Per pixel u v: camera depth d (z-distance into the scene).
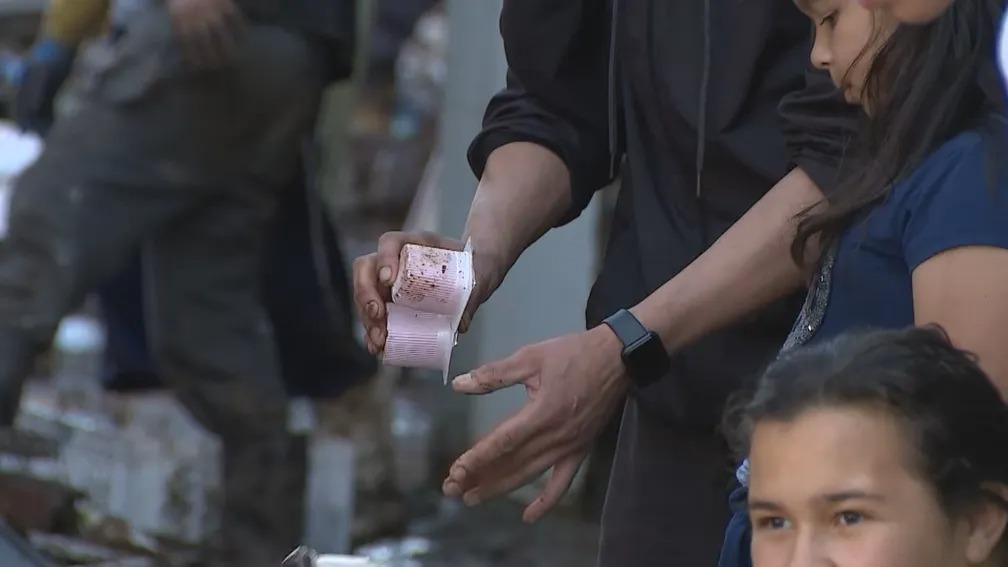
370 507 9.23
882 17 3.48
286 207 8.44
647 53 4.46
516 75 4.74
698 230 4.43
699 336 3.99
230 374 8.13
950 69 3.47
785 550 2.87
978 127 3.48
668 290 3.99
